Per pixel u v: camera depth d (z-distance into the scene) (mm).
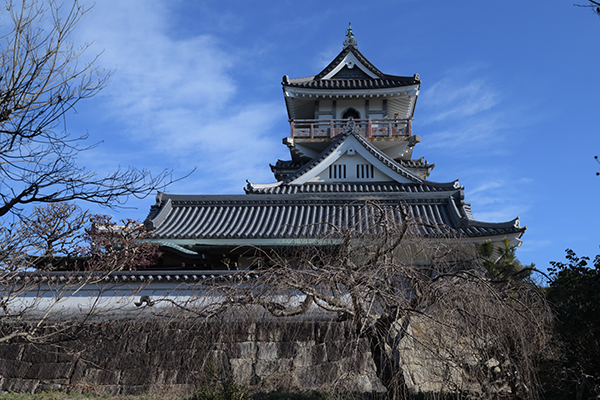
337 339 8922
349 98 28906
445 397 7449
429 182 21703
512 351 7438
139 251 15320
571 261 9562
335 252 8875
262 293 7715
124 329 12000
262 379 11734
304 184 22766
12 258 9375
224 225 18516
